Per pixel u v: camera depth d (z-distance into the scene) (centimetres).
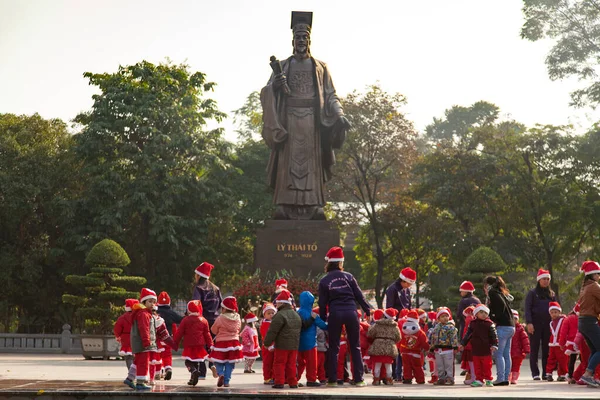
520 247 4878
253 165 5453
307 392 1408
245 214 5303
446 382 1808
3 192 4669
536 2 4712
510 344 1809
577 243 4981
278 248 3231
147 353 1490
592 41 4734
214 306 1866
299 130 3312
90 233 4597
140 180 4647
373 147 5384
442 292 5438
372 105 5384
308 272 3216
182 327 1653
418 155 5597
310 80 3347
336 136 3303
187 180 4731
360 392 1444
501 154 5009
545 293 1981
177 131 4834
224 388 1545
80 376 1986
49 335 3772
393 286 1956
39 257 4734
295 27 3378
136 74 4906
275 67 3266
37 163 4794
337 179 5491
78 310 3478
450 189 5003
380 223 5494
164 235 4581
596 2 4706
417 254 5562
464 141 5347
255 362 2922
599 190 4869
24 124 5066
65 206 4634
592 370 1678
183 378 1973
